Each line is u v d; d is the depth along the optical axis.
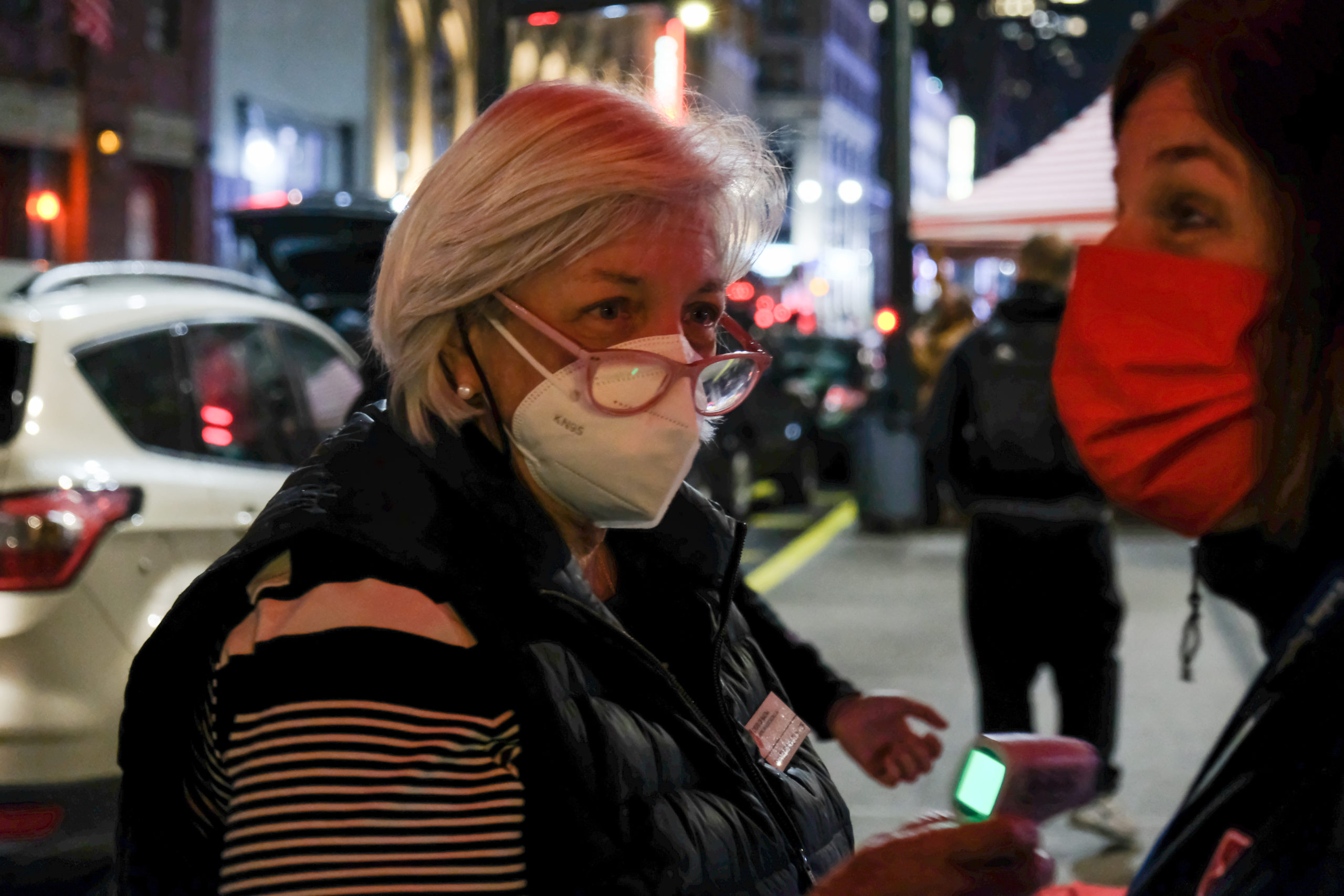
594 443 1.25
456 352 1.29
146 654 1.17
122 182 23.06
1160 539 12.32
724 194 1.32
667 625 1.40
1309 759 0.82
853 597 9.53
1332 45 0.87
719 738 1.29
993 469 4.41
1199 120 0.90
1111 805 4.50
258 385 4.59
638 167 1.23
